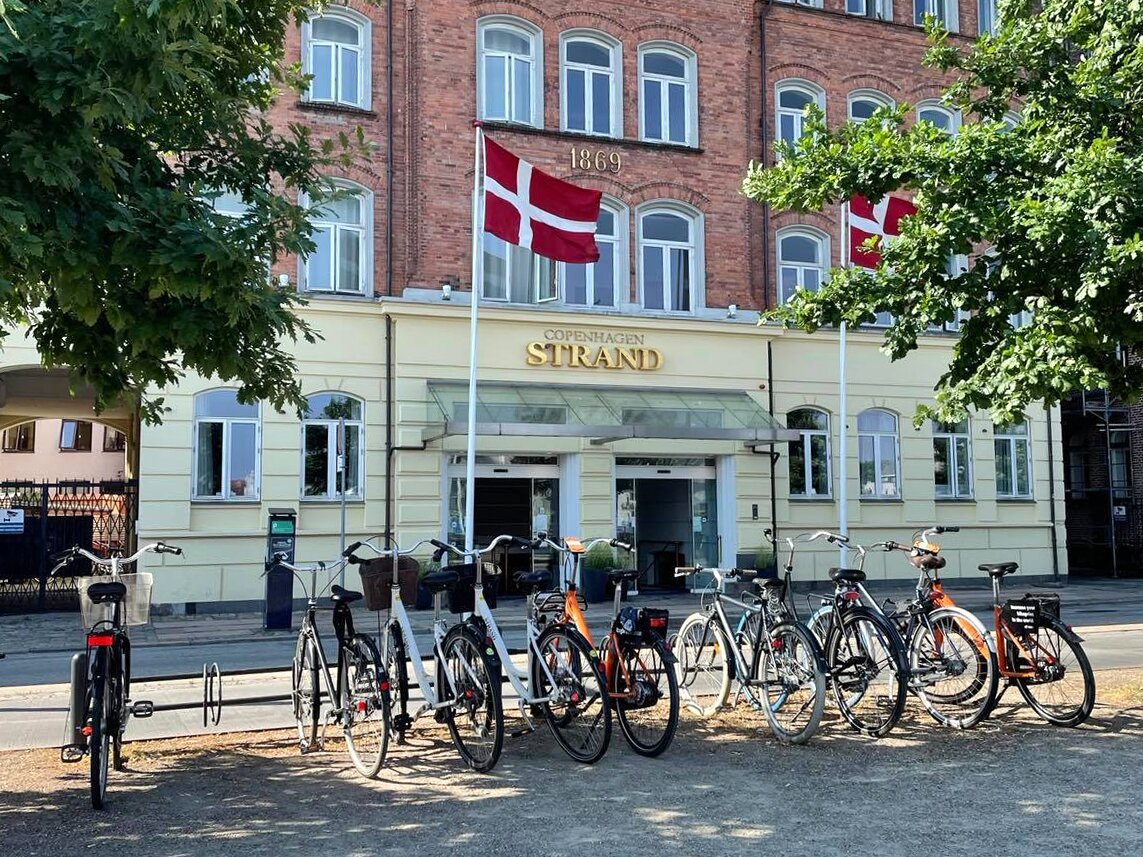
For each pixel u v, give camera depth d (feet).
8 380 72.54
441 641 21.40
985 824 16.11
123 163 19.01
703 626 25.90
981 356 27.20
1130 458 93.25
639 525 68.33
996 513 78.02
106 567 22.17
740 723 24.13
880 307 27.96
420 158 64.75
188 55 17.98
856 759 20.53
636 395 66.90
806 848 15.10
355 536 61.77
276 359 23.32
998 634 23.32
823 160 28.27
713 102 72.08
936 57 30.25
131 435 75.51
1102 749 20.89
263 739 23.84
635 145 69.77
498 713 19.75
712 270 70.85
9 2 14.96
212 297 20.08
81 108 16.79
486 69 67.72
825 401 73.00
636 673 20.97
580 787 18.70
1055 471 80.43
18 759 22.00
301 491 61.11
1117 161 23.63
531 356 65.26
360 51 65.21
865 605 23.75
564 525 66.33
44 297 21.71
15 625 55.21
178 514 58.59
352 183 63.77
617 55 70.38
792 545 24.76
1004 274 25.63
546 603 23.15
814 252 74.95
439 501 63.00
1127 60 26.14
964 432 78.13
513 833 16.03
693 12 71.97
